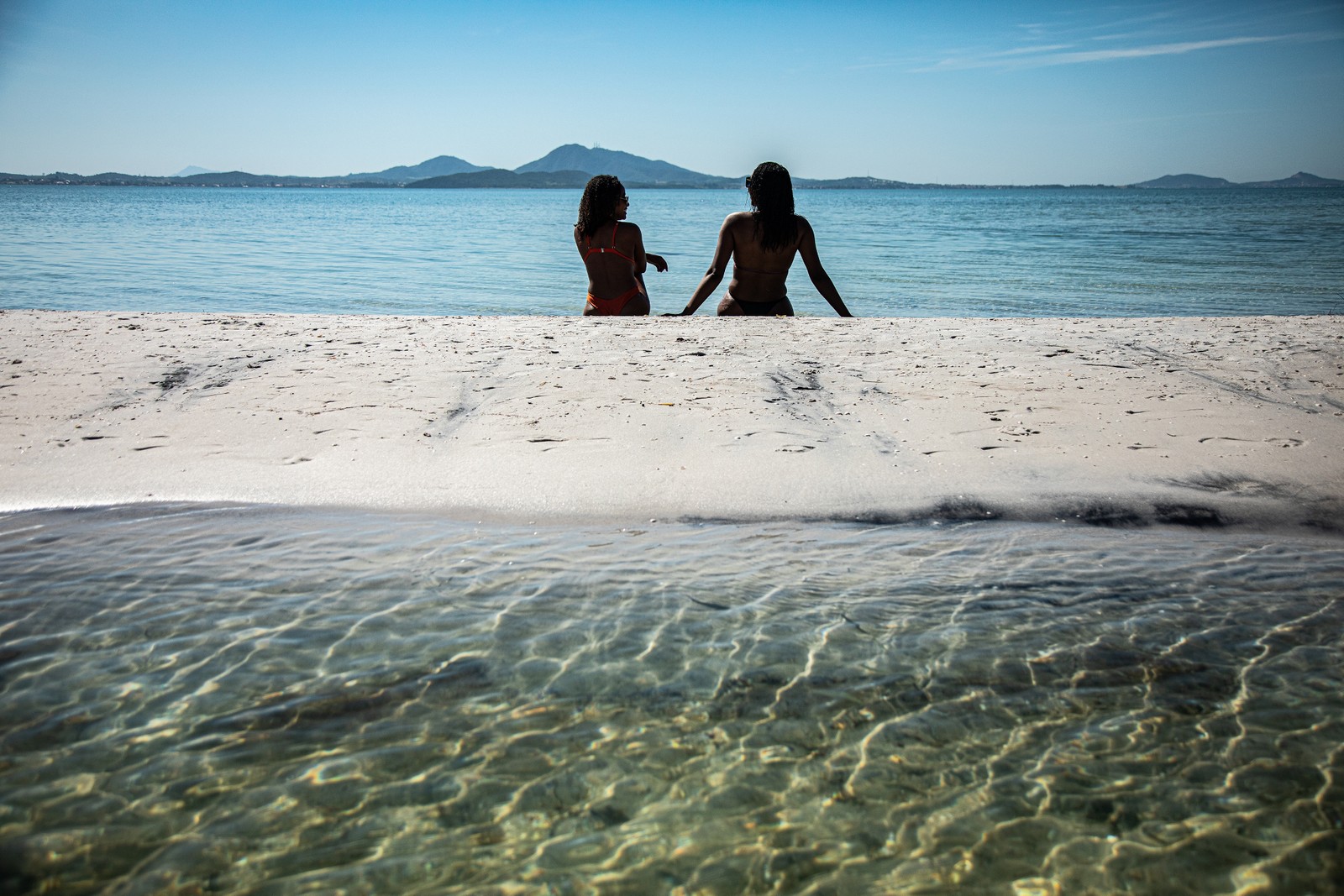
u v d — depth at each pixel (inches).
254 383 164.6
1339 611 93.8
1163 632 90.0
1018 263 629.9
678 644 87.8
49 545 108.9
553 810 64.6
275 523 116.1
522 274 558.3
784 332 218.5
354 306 415.8
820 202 3981.3
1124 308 411.2
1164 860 59.7
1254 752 70.9
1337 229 1053.2
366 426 144.7
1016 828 62.9
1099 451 137.0
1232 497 123.3
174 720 74.4
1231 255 677.3
